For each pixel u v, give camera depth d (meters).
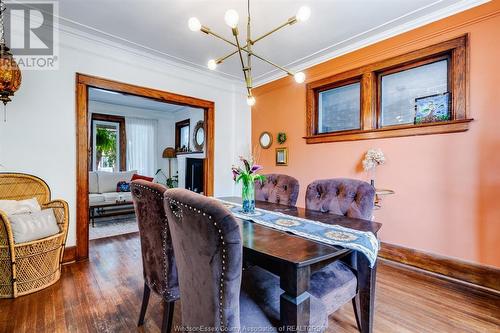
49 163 2.64
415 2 2.28
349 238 1.32
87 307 1.89
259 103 4.53
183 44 3.07
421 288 2.21
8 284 1.99
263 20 2.55
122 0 2.24
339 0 2.24
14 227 2.02
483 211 2.23
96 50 2.94
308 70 3.67
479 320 1.76
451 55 2.45
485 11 2.20
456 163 2.38
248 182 1.96
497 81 2.15
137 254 3.02
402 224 2.73
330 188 2.00
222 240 0.86
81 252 2.81
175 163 7.35
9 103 2.42
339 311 1.90
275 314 1.08
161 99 3.55
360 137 3.07
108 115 6.27
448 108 2.45
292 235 1.36
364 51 3.03
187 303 1.08
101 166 6.27
